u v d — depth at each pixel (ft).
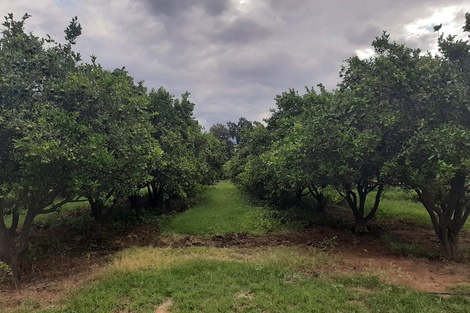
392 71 29.66
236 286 22.94
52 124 26.40
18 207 30.30
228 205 60.03
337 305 19.92
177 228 44.86
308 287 22.61
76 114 28.43
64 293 23.22
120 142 30.78
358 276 24.91
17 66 28.68
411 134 28.73
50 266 31.45
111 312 19.75
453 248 32.09
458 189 31.68
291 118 51.08
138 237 42.19
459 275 25.99
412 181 28.14
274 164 39.83
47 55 30.60
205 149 71.77
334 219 48.24
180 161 52.70
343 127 31.89
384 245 35.91
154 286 23.07
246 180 59.06
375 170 33.53
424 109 29.30
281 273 25.41
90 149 26.73
